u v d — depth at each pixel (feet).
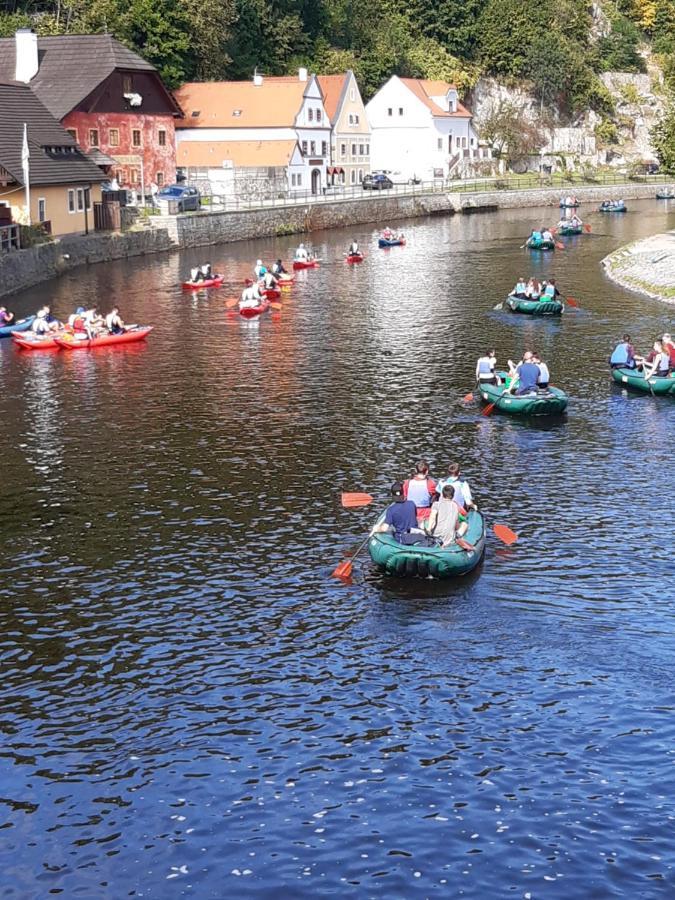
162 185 346.95
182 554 88.58
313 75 406.82
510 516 96.07
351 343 168.25
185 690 68.95
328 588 82.38
